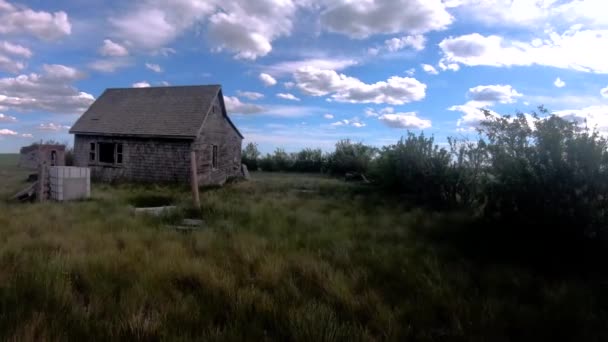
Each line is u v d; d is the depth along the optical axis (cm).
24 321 283
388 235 660
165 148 1939
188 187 1738
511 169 594
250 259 484
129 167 2002
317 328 291
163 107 2119
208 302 350
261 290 391
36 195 1128
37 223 696
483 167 747
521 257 530
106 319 304
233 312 328
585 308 354
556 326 320
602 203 511
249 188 1647
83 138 2094
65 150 2764
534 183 555
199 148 1958
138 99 2250
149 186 1736
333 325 299
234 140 2450
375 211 942
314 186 1720
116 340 272
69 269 415
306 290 392
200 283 398
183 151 1914
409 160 1151
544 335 306
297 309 329
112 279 400
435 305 359
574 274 467
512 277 439
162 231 661
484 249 563
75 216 800
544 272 476
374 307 346
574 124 551
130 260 459
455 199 1005
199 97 2127
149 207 1092
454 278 431
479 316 333
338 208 995
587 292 397
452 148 1029
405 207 1021
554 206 536
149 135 1919
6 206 962
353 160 2838
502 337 295
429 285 400
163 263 443
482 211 725
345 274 444
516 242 570
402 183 1235
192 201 1036
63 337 271
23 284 359
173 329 289
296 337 280
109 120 2100
